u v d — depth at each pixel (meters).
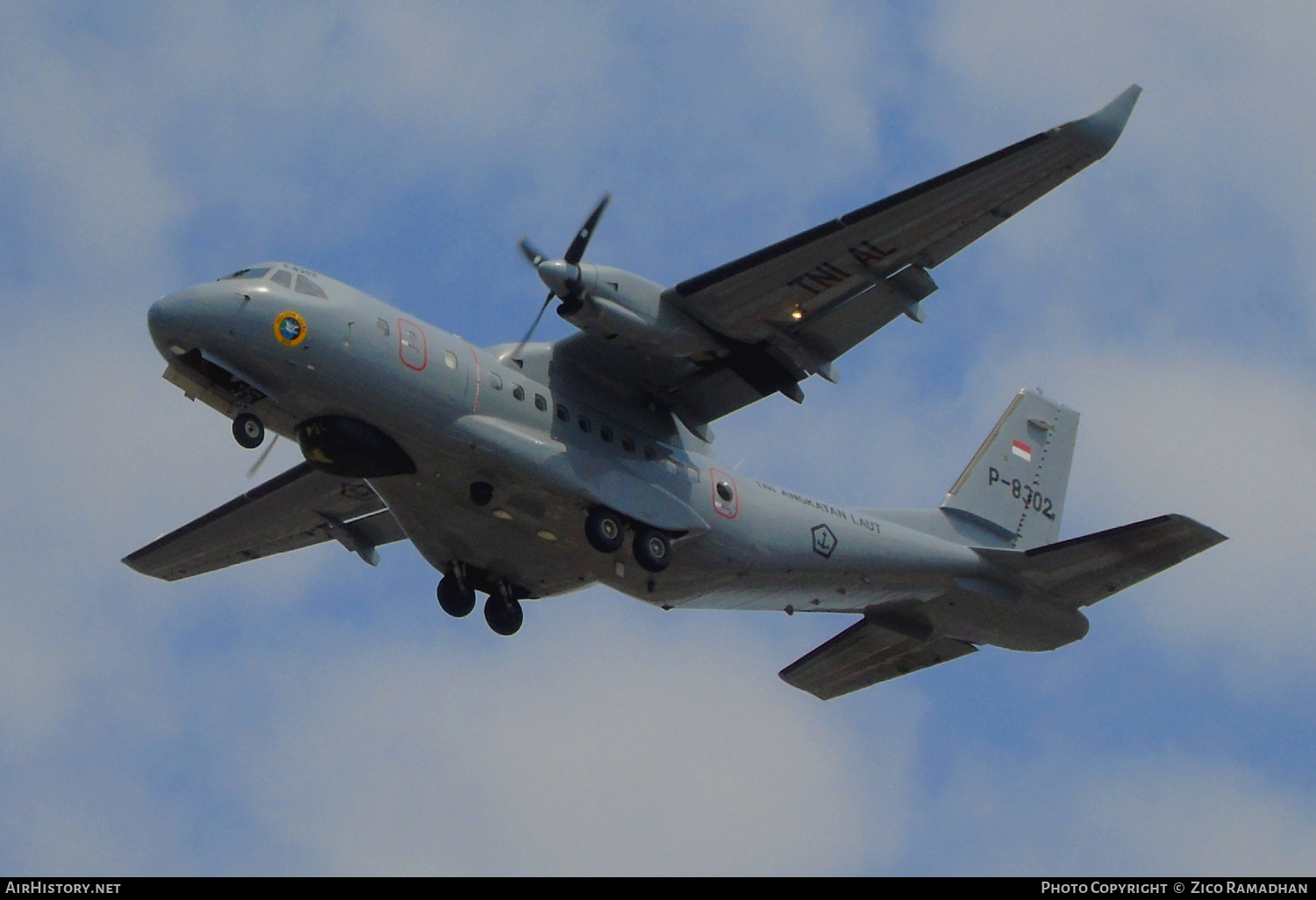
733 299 66.50
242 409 64.06
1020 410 88.75
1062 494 89.50
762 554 73.00
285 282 62.25
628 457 69.38
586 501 67.06
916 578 78.19
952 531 84.00
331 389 62.16
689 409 72.56
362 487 75.75
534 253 67.44
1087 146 58.28
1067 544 76.12
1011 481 87.31
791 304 66.75
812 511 75.25
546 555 70.81
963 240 63.41
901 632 81.56
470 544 70.94
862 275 65.19
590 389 69.62
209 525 79.06
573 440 67.75
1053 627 80.69
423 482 66.69
